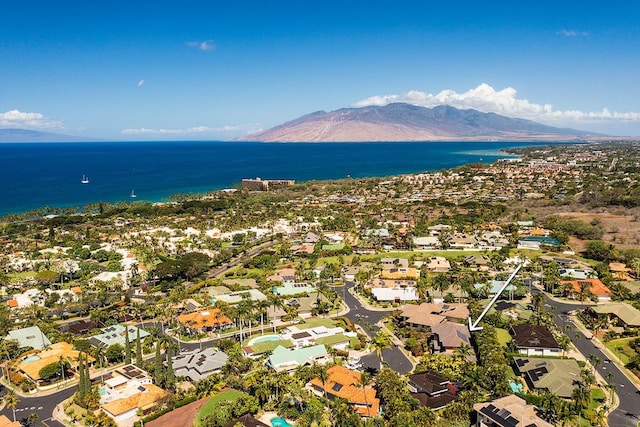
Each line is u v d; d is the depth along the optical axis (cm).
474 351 15362
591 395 12588
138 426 11725
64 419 12369
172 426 11531
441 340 15625
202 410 12100
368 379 13300
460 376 13300
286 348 15525
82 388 13000
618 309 18150
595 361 13838
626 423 11494
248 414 11938
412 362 15038
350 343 16488
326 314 19588
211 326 17925
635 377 13750
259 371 13450
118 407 12381
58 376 14712
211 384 13275
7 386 14312
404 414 11119
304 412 11719
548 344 15262
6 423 11300
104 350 15825
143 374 14038
